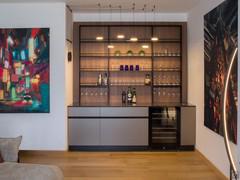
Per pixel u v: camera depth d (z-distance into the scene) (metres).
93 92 6.61
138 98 6.63
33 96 5.70
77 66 6.51
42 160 5.41
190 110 5.99
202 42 5.39
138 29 6.59
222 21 4.24
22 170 3.24
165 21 6.54
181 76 6.56
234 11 3.79
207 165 5.13
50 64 5.73
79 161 5.34
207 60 4.99
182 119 6.00
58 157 5.62
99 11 6.35
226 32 4.07
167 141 6.06
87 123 5.97
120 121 6.00
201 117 5.55
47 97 5.70
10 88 5.68
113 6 5.90
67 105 5.92
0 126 5.80
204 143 5.36
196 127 5.94
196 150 5.92
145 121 6.00
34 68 5.67
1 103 5.70
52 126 5.80
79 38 6.49
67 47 5.89
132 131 6.00
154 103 6.47
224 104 2.27
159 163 5.24
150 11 6.39
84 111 5.95
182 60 6.56
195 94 5.94
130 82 6.62
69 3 5.68
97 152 5.96
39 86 5.68
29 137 5.80
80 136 5.97
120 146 6.04
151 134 6.02
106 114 5.96
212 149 4.90
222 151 4.41
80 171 4.77
